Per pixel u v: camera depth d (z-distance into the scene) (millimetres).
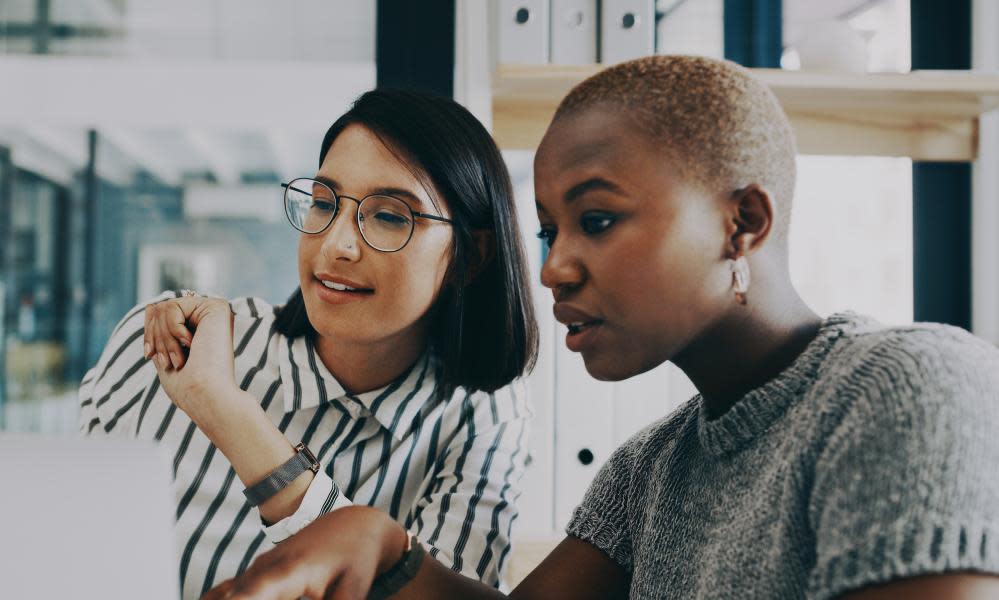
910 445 429
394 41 1625
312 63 1706
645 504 672
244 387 997
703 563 548
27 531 426
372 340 921
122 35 1688
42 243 1720
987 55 1691
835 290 1684
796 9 1679
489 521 966
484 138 989
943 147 1692
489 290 1030
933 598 399
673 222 517
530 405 1121
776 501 505
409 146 910
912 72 1465
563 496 1438
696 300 528
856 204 1686
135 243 1749
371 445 993
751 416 537
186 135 1740
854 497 444
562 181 545
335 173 910
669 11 1649
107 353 1087
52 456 428
